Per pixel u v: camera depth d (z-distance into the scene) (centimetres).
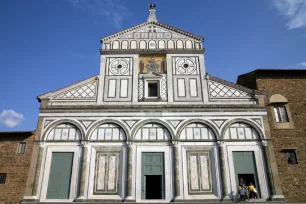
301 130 2411
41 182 2205
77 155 2295
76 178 2216
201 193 2170
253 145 2327
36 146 2317
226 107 2445
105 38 2816
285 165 2280
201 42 2802
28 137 2403
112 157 2291
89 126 2383
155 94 2573
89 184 2195
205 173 2233
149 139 2341
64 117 2419
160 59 2717
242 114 2425
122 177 2217
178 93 2530
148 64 2694
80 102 2486
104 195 2162
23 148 2373
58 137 2355
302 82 2616
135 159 2275
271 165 2245
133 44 2798
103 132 2369
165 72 2644
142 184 2198
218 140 2323
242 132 2370
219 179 2206
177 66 2664
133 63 2683
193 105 2453
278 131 2403
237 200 2134
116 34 2841
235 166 2261
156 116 2416
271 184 2183
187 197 2148
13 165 2302
